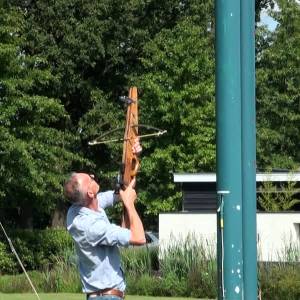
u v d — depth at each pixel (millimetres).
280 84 52781
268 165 50375
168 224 29094
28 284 26703
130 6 47344
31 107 34938
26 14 46281
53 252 37938
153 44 46000
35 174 35094
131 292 25531
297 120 52188
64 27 45688
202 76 44938
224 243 8734
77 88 47875
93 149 49906
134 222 7355
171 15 50031
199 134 44094
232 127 8781
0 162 34406
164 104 44156
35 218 54250
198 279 24906
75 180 7320
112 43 47688
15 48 34625
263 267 24203
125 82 49531
